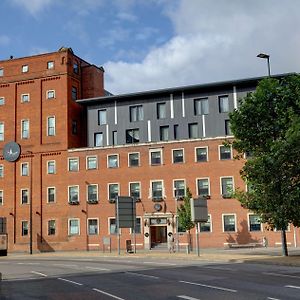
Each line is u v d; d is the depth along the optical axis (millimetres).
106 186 61562
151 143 60500
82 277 24078
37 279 24203
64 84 66312
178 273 24141
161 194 59156
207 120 60531
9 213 65938
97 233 61125
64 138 64938
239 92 59875
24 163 66500
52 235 63375
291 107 31141
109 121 64688
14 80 68812
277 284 17734
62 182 63969
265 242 53781
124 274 24734
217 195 56969
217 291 16250
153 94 62812
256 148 33000
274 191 30922
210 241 56281
